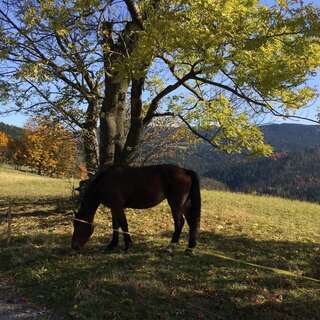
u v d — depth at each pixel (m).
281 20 10.55
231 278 8.65
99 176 10.34
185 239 11.61
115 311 7.16
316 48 11.06
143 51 10.97
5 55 12.18
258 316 7.19
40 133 15.87
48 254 10.07
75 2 11.83
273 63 11.25
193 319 7.02
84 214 10.32
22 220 13.88
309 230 14.02
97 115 15.18
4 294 8.10
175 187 10.05
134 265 9.24
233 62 11.50
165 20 10.54
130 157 14.93
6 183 30.09
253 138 14.37
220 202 19.00
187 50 11.19
